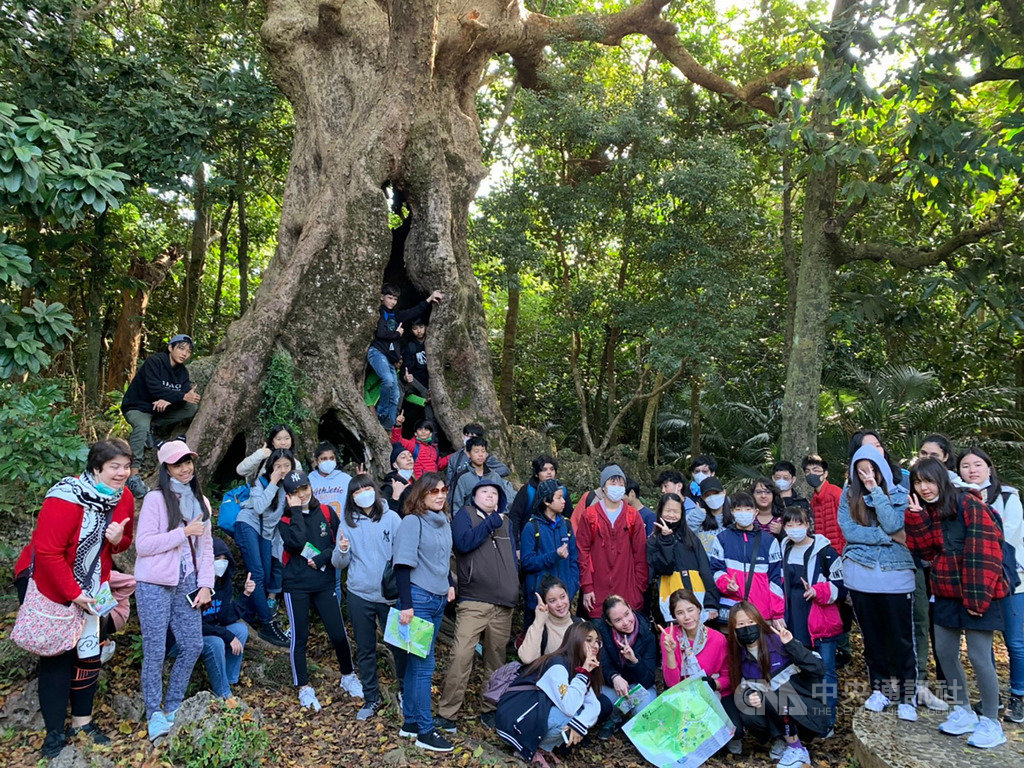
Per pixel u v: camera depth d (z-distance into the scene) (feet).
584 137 36.19
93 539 14.37
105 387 43.37
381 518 17.95
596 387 54.75
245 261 40.86
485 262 39.75
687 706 17.17
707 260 36.17
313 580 17.98
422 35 27.02
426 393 28.04
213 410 23.15
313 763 15.31
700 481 22.43
